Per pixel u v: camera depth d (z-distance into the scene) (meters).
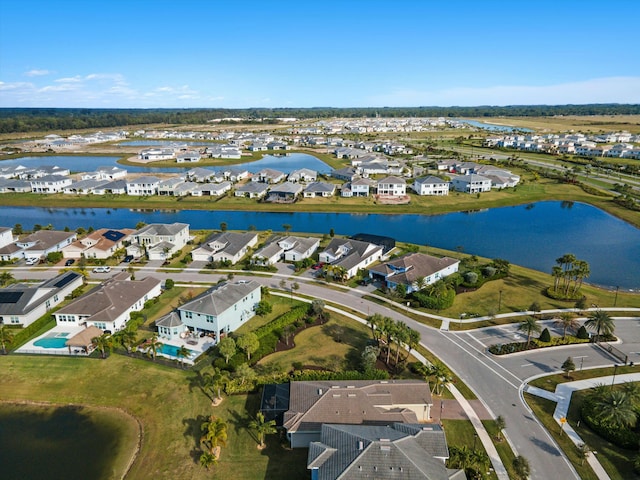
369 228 150.38
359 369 66.44
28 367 68.19
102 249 115.12
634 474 48.19
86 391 63.12
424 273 95.19
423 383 58.72
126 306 81.06
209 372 66.31
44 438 55.19
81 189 197.50
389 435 46.56
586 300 90.31
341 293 93.88
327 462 43.94
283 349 73.12
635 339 75.19
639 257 121.38
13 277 103.69
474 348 72.94
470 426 55.38
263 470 48.97
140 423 57.25
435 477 41.78
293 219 162.62
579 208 177.62
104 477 49.19
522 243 133.62
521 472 46.31
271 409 55.66
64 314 78.88
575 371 66.56
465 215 168.00
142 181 195.00
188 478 48.16
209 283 99.06
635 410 55.62
